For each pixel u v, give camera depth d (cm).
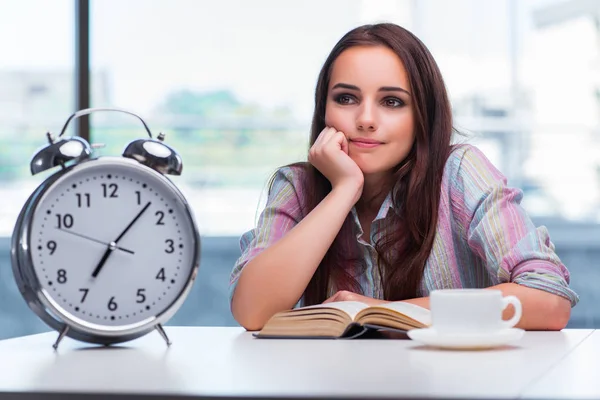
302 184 205
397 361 111
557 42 637
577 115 629
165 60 678
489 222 181
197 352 123
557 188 635
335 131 192
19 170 612
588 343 132
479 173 194
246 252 194
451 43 646
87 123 350
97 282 130
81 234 130
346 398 85
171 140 673
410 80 192
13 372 105
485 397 84
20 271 129
